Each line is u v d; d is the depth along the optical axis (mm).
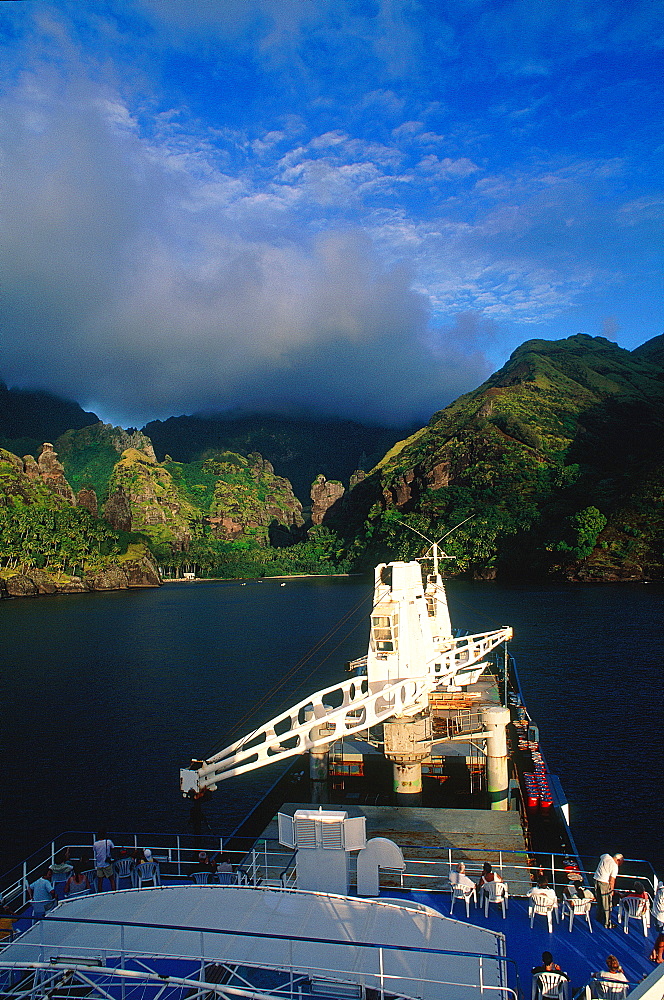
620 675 94125
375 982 16062
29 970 17141
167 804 54188
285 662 119938
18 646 146000
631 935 21625
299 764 51906
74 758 66562
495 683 64812
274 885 25172
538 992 17969
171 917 18531
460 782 43312
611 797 51500
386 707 38406
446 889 24750
